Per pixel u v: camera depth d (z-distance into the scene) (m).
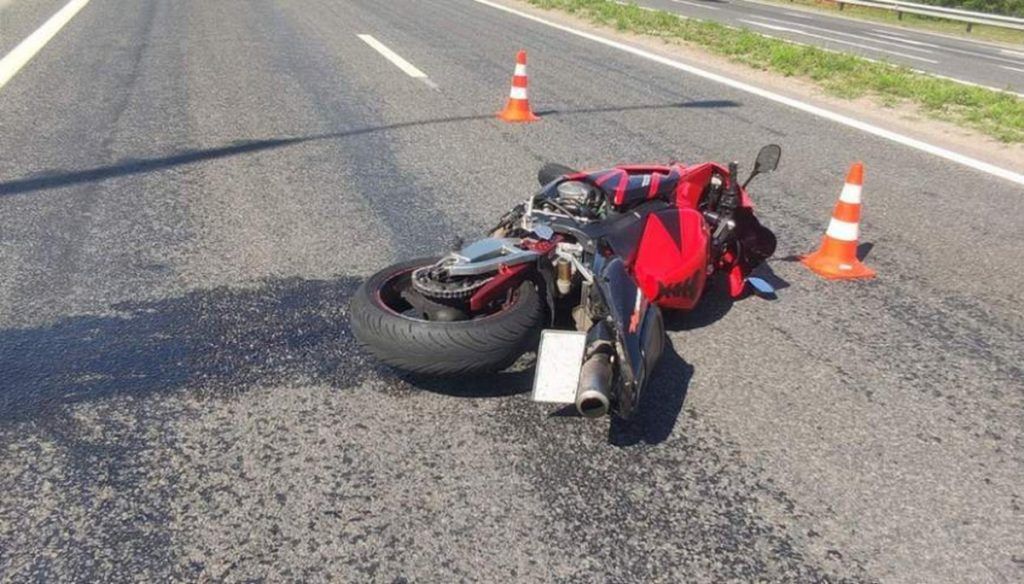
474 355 3.74
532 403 4.11
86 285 5.29
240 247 5.95
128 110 9.83
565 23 19.77
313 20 18.14
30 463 3.60
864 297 5.56
